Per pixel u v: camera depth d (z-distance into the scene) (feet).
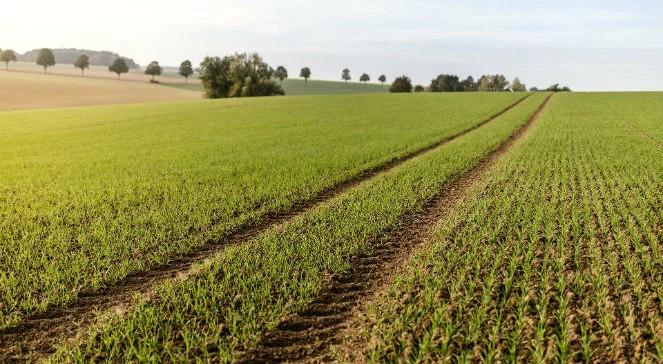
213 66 357.61
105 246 33.96
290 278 28.58
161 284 27.96
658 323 22.03
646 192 48.55
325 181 56.70
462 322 22.44
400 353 20.12
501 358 19.56
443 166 66.18
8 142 99.71
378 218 40.83
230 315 23.06
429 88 548.72
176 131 116.37
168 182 57.36
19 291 26.50
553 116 146.10
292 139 98.22
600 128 115.24
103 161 74.18
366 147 85.30
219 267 29.78
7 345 21.62
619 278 27.43
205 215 42.34
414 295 25.72
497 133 104.94
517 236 35.45
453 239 35.35
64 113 174.50
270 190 52.85
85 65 511.40
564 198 47.16
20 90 299.79
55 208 45.14
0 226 39.32
